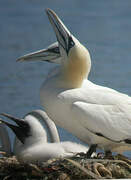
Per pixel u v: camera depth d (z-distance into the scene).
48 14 16.91
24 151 15.88
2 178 14.62
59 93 15.98
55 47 18.03
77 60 16.27
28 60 18.11
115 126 15.73
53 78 16.42
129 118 15.92
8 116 16.33
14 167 14.69
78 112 15.61
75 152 15.67
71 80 16.28
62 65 16.53
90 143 15.96
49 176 14.38
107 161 14.91
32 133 16.09
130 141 15.84
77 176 14.34
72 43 16.41
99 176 14.26
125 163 14.93
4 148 17.05
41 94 16.36
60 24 16.70
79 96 15.90
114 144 16.08
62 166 14.53
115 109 15.91
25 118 16.39
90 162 14.75
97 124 15.61
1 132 17.09
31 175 14.47
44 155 15.59
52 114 16.20
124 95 16.55
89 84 16.77
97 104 15.87
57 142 16.36
